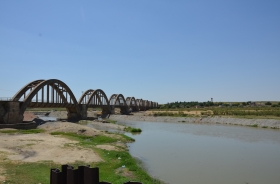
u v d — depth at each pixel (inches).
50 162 763.4
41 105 2335.1
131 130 1989.4
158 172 802.2
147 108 6894.7
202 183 702.5
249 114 3216.0
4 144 1018.1
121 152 1011.9
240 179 747.4
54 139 1254.9
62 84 2679.6
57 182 398.3
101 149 1047.6
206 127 2417.6
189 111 4335.6
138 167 796.0
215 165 908.6
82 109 3223.4
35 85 2292.1
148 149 1206.3
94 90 3636.8
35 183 537.6
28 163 730.2
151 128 2313.0
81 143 1178.0
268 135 1791.3
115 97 4601.4
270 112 3090.6
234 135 1791.3
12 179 548.4
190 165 904.3
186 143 1413.6
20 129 1648.6
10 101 1797.5
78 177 399.9
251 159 1015.6
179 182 705.0
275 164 936.3
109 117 3821.4
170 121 3238.2
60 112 5064.0
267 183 715.4
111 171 721.6
